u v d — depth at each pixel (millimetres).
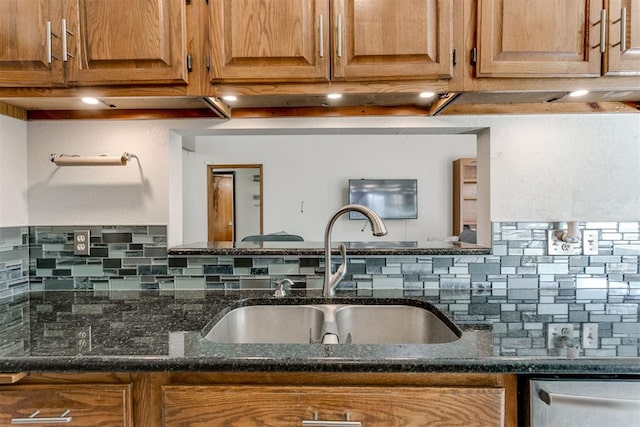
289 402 793
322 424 791
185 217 5371
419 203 5332
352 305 1315
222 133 1494
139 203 1436
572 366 772
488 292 1394
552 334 939
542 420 785
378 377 800
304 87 1083
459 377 800
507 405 798
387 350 810
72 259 1438
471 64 1065
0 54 1064
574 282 1417
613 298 1304
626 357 786
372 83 1077
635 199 1396
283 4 1061
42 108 1383
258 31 1062
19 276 1383
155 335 922
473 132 1497
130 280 1447
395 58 1064
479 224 1538
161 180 1434
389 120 1410
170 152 1448
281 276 1460
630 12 1039
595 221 1405
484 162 1469
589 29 1054
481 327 999
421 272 1448
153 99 1214
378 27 1059
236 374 807
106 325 1008
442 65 1059
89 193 1433
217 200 6105
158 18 1063
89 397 809
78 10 1062
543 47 1056
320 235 5344
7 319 1065
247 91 1087
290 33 1061
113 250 1440
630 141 1391
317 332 1298
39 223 1428
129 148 1424
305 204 5348
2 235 1310
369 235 5305
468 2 1059
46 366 782
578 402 762
